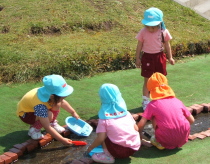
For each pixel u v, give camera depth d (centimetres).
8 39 657
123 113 347
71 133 416
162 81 373
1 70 551
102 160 342
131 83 562
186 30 788
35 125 381
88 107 477
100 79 573
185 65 654
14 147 369
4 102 481
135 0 899
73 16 763
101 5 836
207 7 973
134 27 767
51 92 357
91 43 667
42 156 367
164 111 357
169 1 935
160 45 469
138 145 348
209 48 726
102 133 338
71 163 344
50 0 834
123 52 626
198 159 347
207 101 500
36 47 632
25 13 760
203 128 432
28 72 553
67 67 575
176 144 360
